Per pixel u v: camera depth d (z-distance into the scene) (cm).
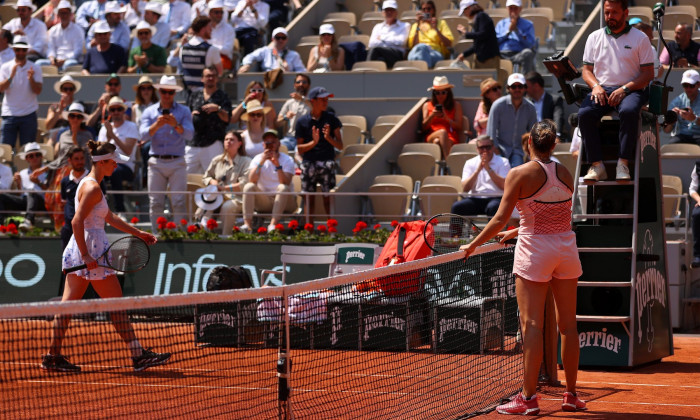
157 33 2744
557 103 2062
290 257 1605
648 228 1329
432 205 1842
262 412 930
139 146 2225
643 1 2612
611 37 1273
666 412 984
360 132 2269
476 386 1105
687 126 1969
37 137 2484
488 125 1944
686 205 1711
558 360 1306
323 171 1903
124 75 2506
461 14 2464
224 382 1124
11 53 2631
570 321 988
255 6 2672
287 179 1892
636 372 1271
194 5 2867
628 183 1277
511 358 1257
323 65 2480
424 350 1301
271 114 2172
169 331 1445
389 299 1237
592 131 1283
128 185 2128
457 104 2170
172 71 2623
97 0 3000
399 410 968
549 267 955
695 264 1714
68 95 2362
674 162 1902
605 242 1298
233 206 1898
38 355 1258
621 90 1250
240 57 2622
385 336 1309
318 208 1880
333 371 1191
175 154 1962
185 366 1222
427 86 2295
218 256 1781
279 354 827
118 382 1123
